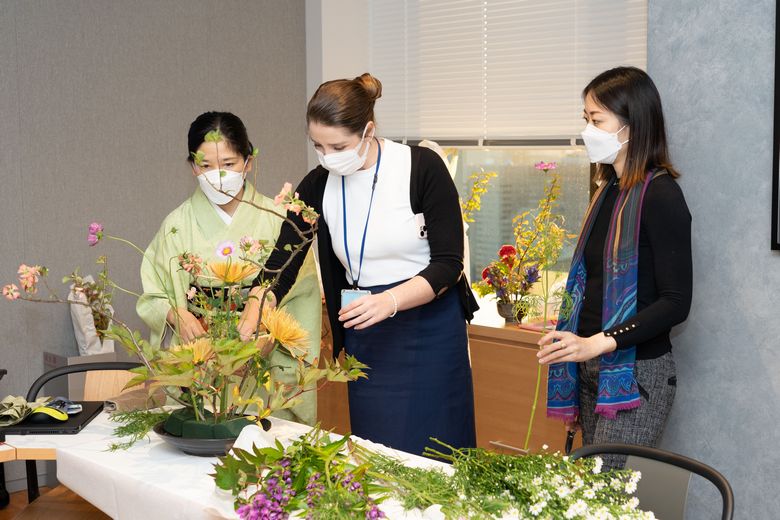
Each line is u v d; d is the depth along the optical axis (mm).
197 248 2584
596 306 2348
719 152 2584
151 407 2281
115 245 3912
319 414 4051
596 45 3652
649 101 2258
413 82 4293
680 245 2193
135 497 1732
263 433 1694
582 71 3703
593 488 1507
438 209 2352
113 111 3865
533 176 4031
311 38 4512
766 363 2533
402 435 2455
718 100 2574
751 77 2506
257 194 2689
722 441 2639
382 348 2457
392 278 2406
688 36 2619
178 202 4113
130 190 3943
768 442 2545
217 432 1840
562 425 3248
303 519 1443
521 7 3857
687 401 2701
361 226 2391
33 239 3678
